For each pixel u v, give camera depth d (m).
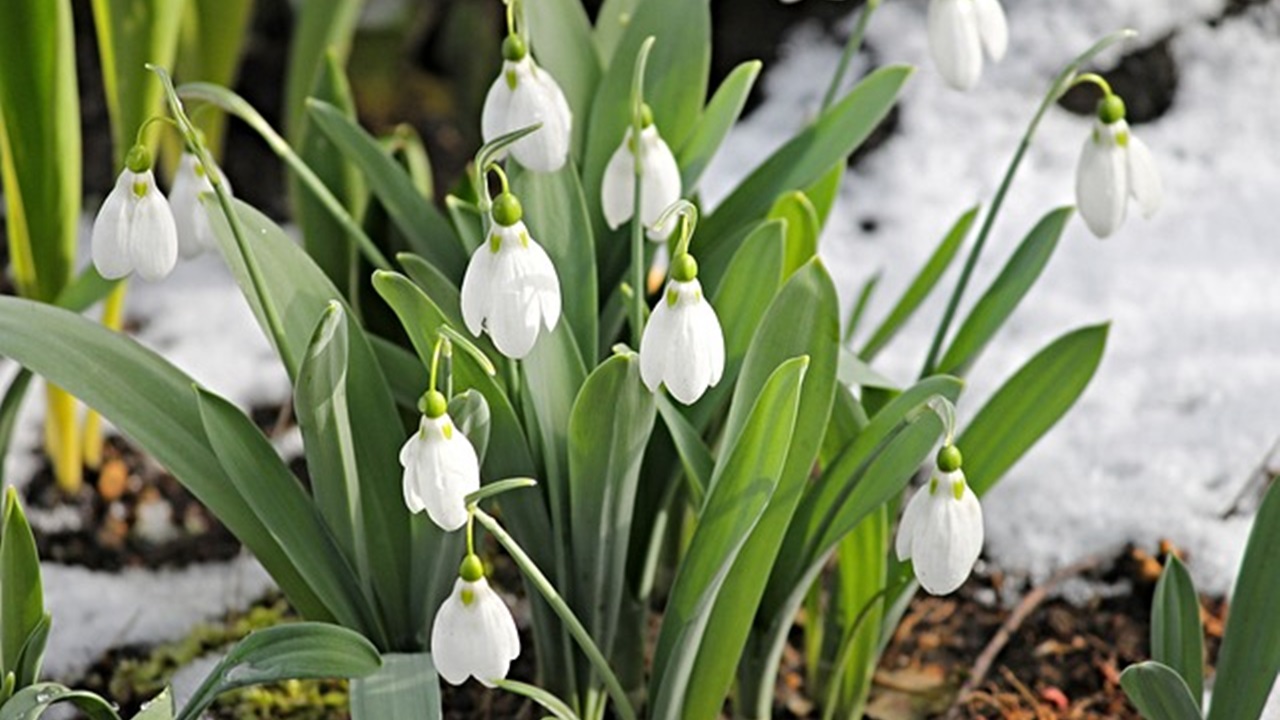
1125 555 0.91
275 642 0.74
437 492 0.70
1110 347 0.98
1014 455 0.80
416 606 0.79
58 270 0.89
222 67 0.99
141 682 0.88
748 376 0.76
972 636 0.89
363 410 0.78
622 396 0.74
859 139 0.82
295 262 0.78
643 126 0.76
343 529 0.78
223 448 0.76
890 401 0.79
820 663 0.86
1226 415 0.95
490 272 0.71
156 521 0.95
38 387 1.00
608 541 0.78
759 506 0.74
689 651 0.77
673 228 0.78
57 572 0.93
